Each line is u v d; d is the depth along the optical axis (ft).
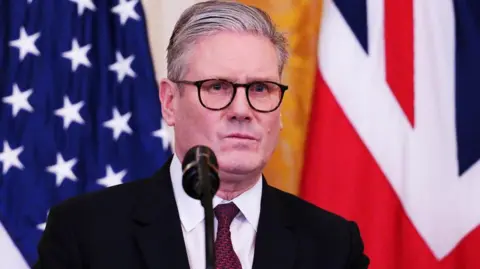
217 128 14.10
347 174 22.58
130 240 14.29
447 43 23.04
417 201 22.59
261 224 14.85
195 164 10.93
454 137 22.76
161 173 15.57
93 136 22.40
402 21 23.00
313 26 23.80
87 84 22.54
